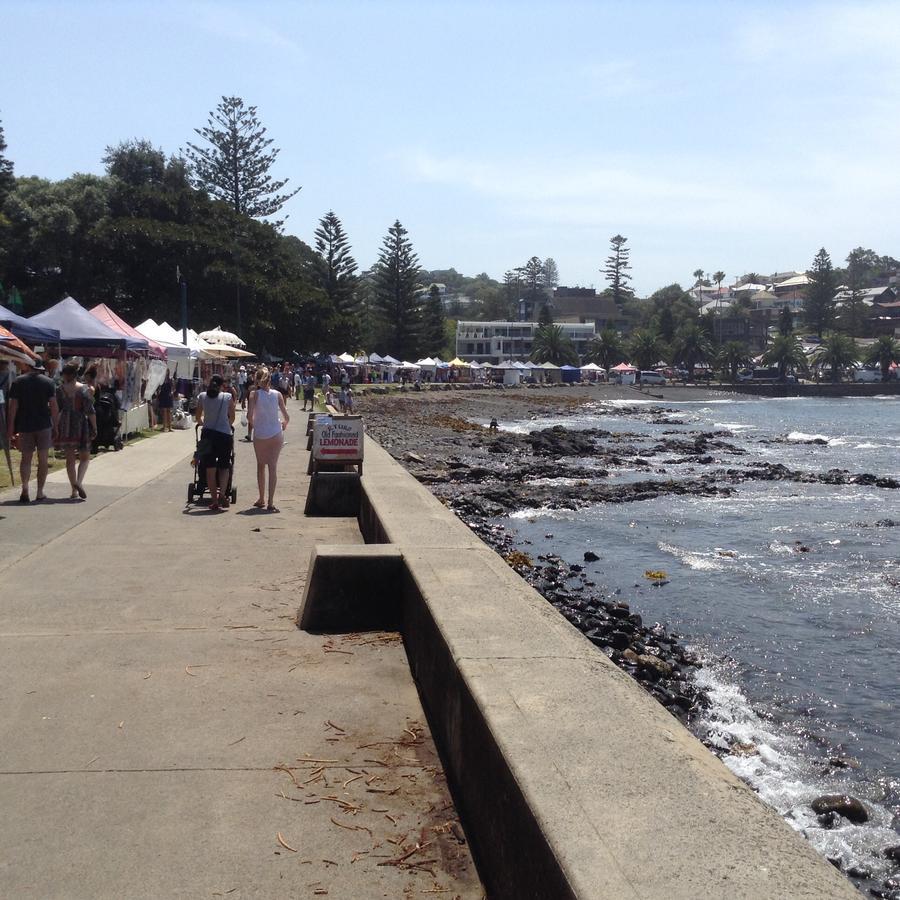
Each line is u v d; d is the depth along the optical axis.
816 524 19.42
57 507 11.77
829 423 63.97
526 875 2.79
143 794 3.95
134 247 66.06
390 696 5.21
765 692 8.80
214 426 11.99
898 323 161.38
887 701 8.60
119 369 22.31
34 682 5.32
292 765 4.27
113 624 6.58
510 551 14.98
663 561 15.25
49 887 3.23
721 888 2.25
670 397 106.00
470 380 101.94
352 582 6.55
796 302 181.50
